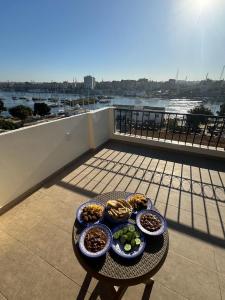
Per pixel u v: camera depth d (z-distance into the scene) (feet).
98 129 12.80
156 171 10.11
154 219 4.34
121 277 3.35
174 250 5.63
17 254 5.42
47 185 8.79
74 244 3.94
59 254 5.43
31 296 4.44
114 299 4.14
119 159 11.51
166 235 4.09
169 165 10.75
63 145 9.93
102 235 3.90
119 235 3.95
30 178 8.07
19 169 7.50
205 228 6.47
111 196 5.29
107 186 8.77
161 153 12.33
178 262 5.25
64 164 10.23
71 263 5.19
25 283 4.70
